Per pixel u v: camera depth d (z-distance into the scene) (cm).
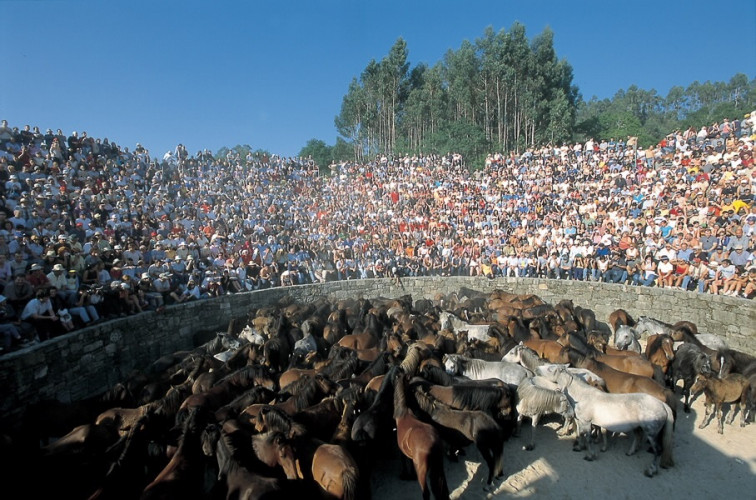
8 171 2147
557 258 2645
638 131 6294
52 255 1617
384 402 1044
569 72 7556
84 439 952
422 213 3500
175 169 3319
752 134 3141
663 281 2205
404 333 1669
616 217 2797
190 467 828
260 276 2483
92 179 2486
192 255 2273
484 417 993
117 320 1603
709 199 2573
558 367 1191
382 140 7644
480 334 1778
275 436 848
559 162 3953
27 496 848
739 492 995
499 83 6469
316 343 1698
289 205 3562
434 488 856
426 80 7100
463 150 5572
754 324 1742
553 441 1212
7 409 1171
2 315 1299
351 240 3081
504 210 3325
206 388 1245
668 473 1062
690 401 1360
